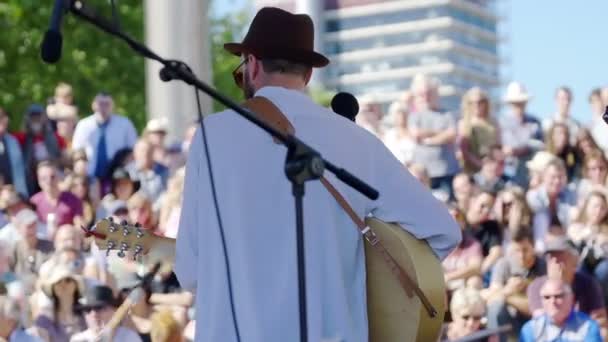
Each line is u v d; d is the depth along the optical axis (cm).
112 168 1820
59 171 1717
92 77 4184
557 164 1727
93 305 1230
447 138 1889
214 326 686
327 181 691
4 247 1359
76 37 4200
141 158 1800
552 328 1307
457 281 1512
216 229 691
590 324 1303
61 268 1251
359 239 705
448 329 1380
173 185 1581
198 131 702
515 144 1903
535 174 1748
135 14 4319
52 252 1456
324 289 686
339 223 696
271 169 688
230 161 691
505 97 1931
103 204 1695
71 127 1959
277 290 679
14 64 4103
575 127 1827
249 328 679
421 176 1788
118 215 1598
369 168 708
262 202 686
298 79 716
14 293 1236
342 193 695
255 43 710
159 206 1694
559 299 1301
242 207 686
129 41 638
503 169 1884
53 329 1234
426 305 702
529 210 1555
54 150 1795
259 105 702
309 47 715
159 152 1834
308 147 656
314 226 686
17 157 1767
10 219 1534
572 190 1780
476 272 1512
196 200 700
